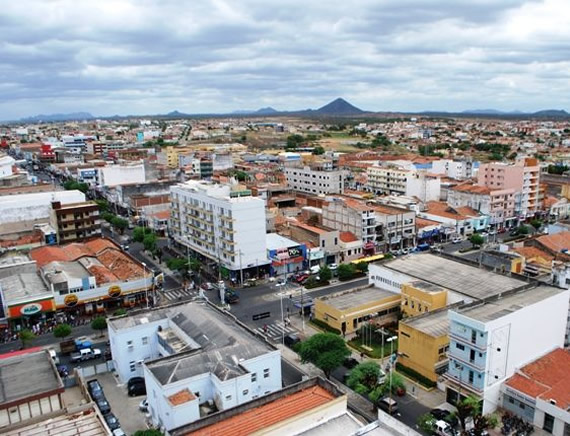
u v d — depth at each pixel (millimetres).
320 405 56969
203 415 66875
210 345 76500
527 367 76688
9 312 103938
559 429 67125
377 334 98875
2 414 60625
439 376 80312
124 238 177250
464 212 178000
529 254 128500
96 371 87875
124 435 67750
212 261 142750
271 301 117875
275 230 161500
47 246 142625
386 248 155375
